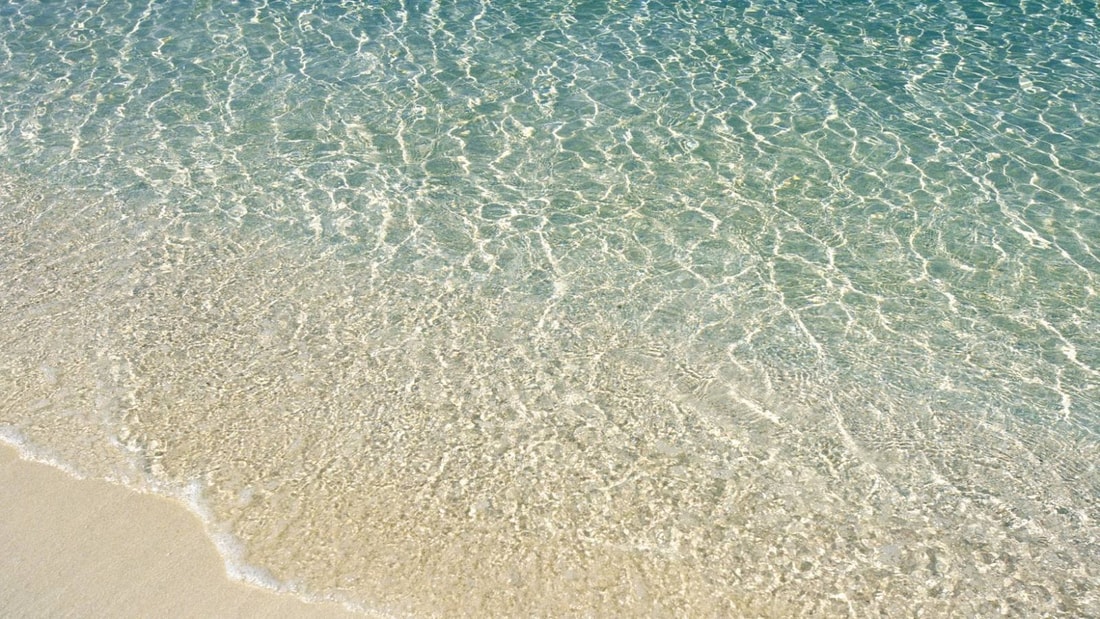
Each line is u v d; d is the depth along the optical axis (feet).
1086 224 27.32
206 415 21.07
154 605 16.90
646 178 29.58
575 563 17.76
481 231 27.30
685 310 24.40
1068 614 17.06
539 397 21.68
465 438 20.52
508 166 30.17
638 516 18.74
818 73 35.01
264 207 28.25
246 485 19.35
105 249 26.45
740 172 29.78
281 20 39.01
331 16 39.29
